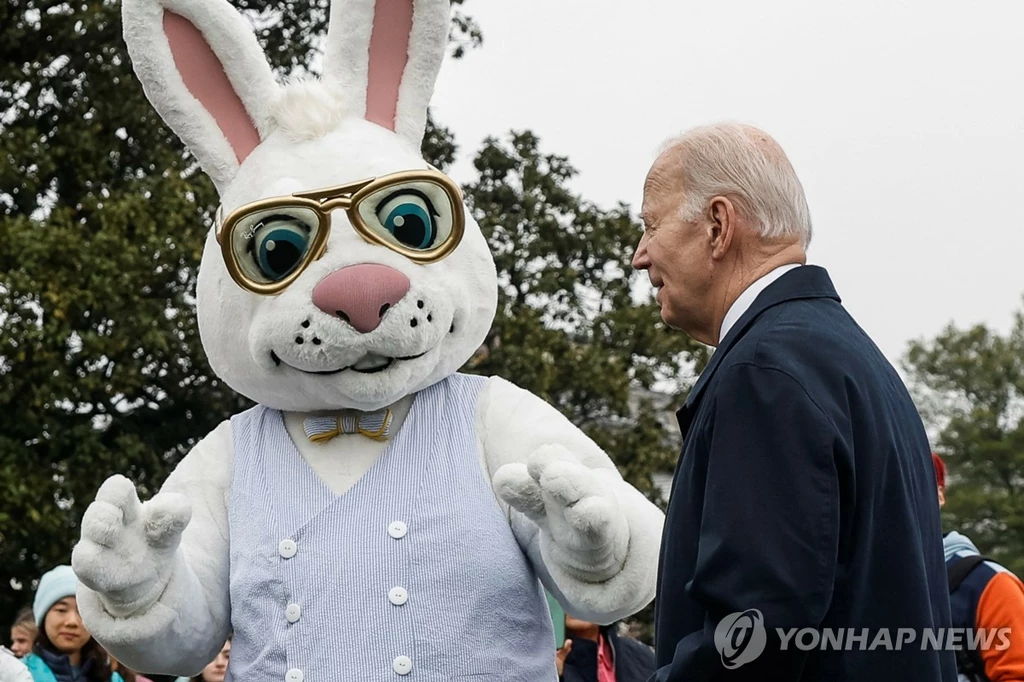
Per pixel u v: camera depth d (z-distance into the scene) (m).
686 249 3.08
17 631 6.37
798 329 2.80
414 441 3.76
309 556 3.60
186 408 14.73
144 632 3.52
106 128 14.07
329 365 3.64
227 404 14.73
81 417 13.83
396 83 4.10
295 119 3.91
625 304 17.55
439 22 4.09
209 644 3.73
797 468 2.61
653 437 16.06
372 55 4.09
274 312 3.65
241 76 3.97
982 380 37.84
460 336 3.86
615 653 5.62
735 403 2.71
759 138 3.07
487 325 3.97
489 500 3.71
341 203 3.67
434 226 3.78
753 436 2.66
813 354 2.76
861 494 2.70
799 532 2.57
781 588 2.54
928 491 2.97
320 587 3.56
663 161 3.16
